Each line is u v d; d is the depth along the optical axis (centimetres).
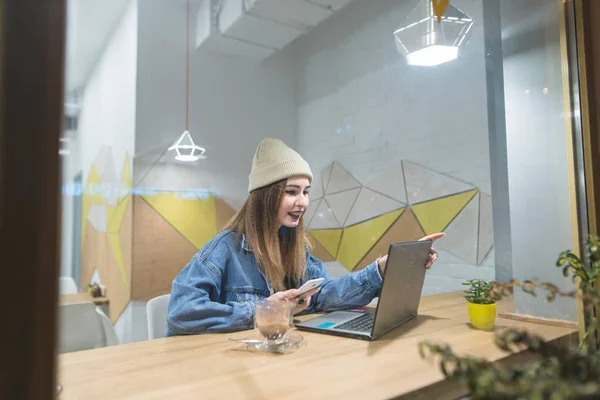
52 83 39
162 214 266
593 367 41
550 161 116
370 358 79
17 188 37
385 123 238
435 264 202
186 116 279
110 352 87
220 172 291
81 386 67
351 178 262
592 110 110
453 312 122
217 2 269
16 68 37
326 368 74
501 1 130
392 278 98
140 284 254
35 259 37
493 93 172
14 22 37
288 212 135
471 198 185
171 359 82
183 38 280
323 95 286
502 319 108
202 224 282
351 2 247
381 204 238
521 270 120
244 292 126
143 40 264
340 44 271
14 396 36
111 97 289
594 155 108
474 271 182
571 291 77
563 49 114
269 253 131
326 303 133
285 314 94
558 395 34
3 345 36
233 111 298
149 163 264
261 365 77
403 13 221
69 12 41
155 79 268
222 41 279
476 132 183
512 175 125
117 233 273
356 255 255
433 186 207
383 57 238
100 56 268
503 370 41
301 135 307
